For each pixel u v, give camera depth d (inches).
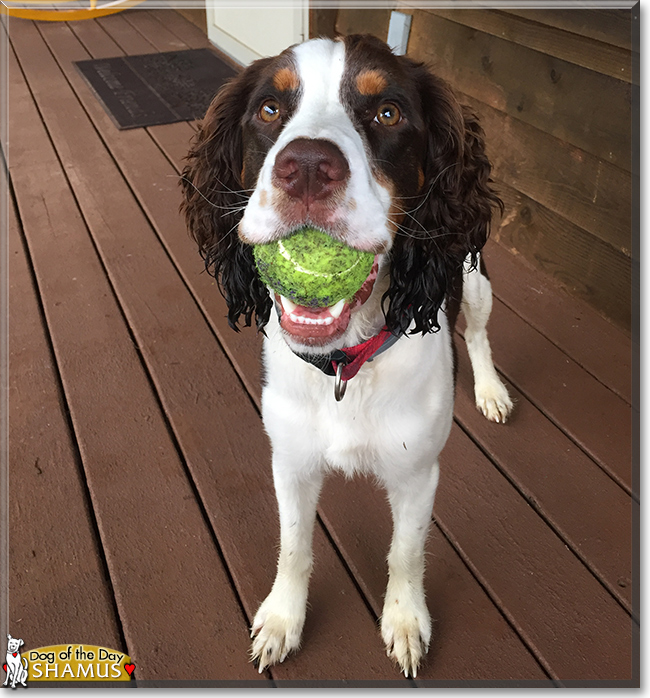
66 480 89.7
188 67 228.7
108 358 109.8
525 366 108.2
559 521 84.3
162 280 127.7
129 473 90.8
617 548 81.0
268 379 67.4
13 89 213.6
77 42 256.7
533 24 111.9
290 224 47.9
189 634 73.2
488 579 78.4
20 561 79.7
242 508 86.4
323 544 83.0
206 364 108.9
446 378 67.8
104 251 135.5
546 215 123.6
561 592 77.0
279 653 70.0
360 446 66.4
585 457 93.0
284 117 56.9
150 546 81.8
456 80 135.4
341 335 52.3
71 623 74.2
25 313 119.2
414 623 70.6
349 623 74.5
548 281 126.2
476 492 88.4
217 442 95.5
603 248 113.2
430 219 63.2
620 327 114.3
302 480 72.7
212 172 67.8
